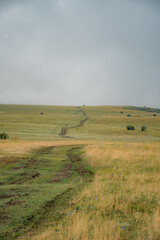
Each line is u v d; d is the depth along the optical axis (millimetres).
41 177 11453
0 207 6402
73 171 13484
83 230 4613
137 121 102500
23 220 5516
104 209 6031
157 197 7023
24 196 7559
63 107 185625
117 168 13266
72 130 77938
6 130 69688
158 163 14281
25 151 23297
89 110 165000
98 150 21672
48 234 4613
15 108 168000
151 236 4457
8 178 11039
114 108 186375
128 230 4816
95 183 9383
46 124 90375
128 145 25891
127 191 7848
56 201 7051
